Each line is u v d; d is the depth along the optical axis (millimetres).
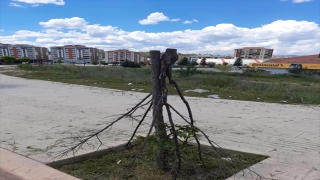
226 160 3549
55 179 2785
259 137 4859
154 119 2826
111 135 4730
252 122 6227
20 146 3971
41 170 3004
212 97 10781
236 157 3781
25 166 3105
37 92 11180
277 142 4539
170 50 2875
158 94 2957
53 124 5562
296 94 10922
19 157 3408
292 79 28734
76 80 17500
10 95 10070
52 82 15984
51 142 4215
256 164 3408
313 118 6848
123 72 21344
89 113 6934
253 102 9602
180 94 3016
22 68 30672
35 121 5801
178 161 3057
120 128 5305
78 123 5723
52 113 6781
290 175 3068
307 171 3199
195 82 15258
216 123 6062
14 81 16500
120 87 13742
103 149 3793
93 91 11914
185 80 16312
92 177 3033
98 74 19938
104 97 10117
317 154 3896
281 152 3945
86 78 18734
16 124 5461
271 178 2975
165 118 6590
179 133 2852
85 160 3553
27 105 7906
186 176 3014
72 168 3279
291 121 6418
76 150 3498
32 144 4086
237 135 4977
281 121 6391
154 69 2930
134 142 4160
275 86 13820
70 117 6344
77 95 10492
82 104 8375
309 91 13008
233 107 8445
